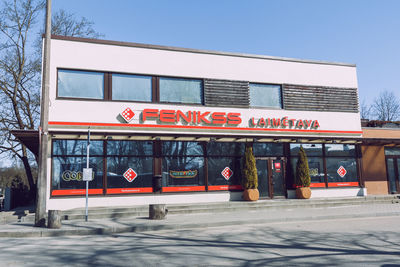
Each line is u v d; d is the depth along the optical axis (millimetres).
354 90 19062
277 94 17625
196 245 8328
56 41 14344
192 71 16141
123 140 14734
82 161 14055
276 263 6496
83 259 6918
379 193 19391
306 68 18219
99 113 14469
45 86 11844
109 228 10492
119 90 15008
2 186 30094
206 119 15906
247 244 8406
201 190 15539
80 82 14523
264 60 17469
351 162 18344
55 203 13398
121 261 6730
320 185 17547
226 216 12961
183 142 15602
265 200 16062
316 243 8453
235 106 16516
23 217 12594
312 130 17766
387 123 22750
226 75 16656
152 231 10648
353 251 7531
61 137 13789
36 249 7977
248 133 16562
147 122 15047
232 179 16109
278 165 17000
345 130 18484
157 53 15719
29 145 15992
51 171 13562
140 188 14672
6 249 8008
